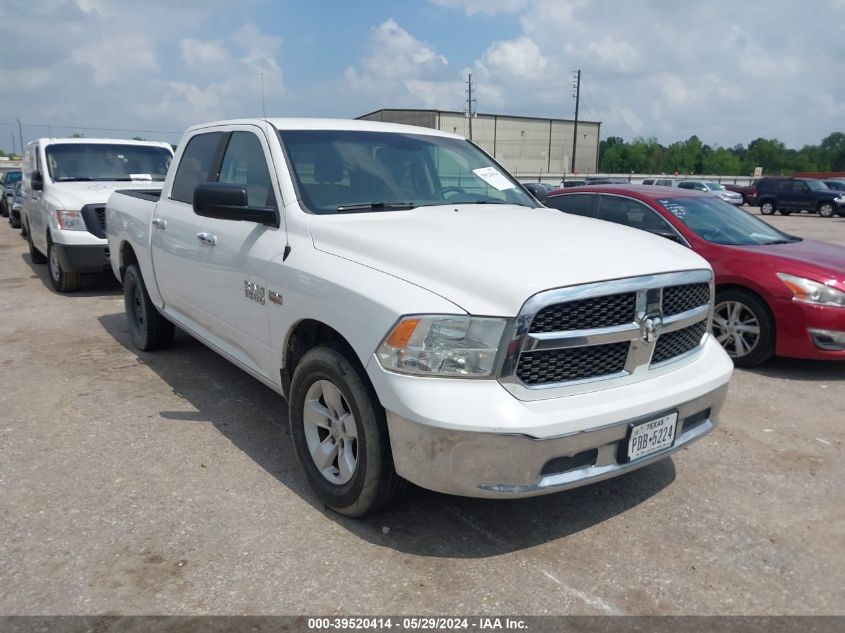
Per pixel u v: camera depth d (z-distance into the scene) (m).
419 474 2.84
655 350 3.20
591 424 2.82
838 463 4.08
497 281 2.80
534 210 4.32
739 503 3.59
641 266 3.08
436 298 2.83
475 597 2.79
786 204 32.56
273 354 3.79
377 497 3.12
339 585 2.84
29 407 4.80
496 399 2.72
